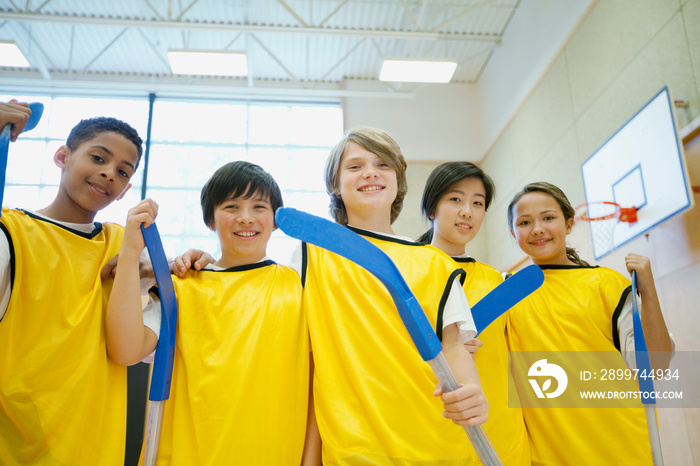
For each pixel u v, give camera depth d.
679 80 3.45
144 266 1.22
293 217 0.83
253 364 1.05
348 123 7.41
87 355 1.06
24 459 0.98
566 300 1.49
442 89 7.58
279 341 1.10
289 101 7.70
